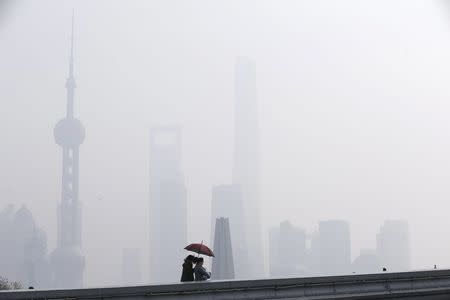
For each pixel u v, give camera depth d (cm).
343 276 1927
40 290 1482
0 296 1441
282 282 1797
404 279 2091
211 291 1692
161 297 1614
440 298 2180
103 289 1544
